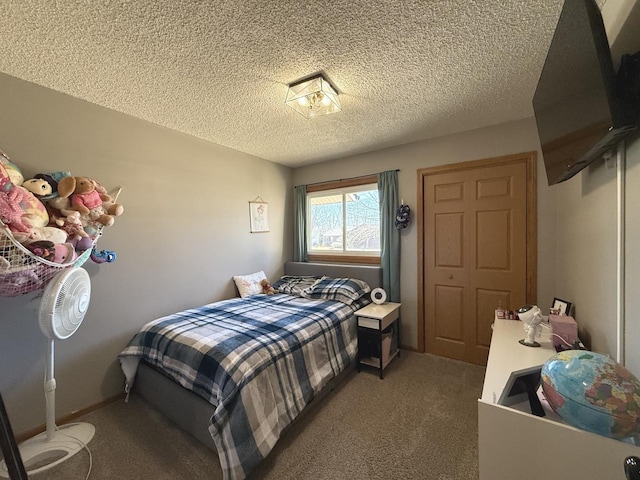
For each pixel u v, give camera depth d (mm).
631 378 798
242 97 1997
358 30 1358
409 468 1496
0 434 849
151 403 2047
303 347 1983
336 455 1588
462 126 2611
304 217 3900
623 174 1082
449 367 2670
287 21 1290
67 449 1647
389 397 2166
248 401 1479
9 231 1300
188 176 2723
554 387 863
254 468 1471
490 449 926
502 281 2588
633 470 616
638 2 885
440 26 1342
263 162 3584
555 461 829
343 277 3373
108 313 2154
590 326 1503
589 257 1521
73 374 1978
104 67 1631
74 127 1975
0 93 1668
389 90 1945
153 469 1516
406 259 3102
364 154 3377
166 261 2539
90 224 1823
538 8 1240
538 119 1562
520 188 2488
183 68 1650
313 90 1886
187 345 1840
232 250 3174
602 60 837
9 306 1707
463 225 2775
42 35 1351
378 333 2529
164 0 1153
